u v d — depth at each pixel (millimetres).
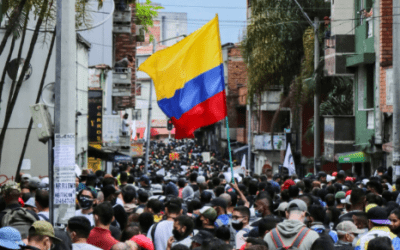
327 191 17625
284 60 54562
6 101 32656
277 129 70562
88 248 9625
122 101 65188
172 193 18484
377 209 10688
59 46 12758
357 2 40594
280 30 54000
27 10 21109
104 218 10492
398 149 26531
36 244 8500
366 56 37344
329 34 43375
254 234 11102
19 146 32844
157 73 18328
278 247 9383
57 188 12578
